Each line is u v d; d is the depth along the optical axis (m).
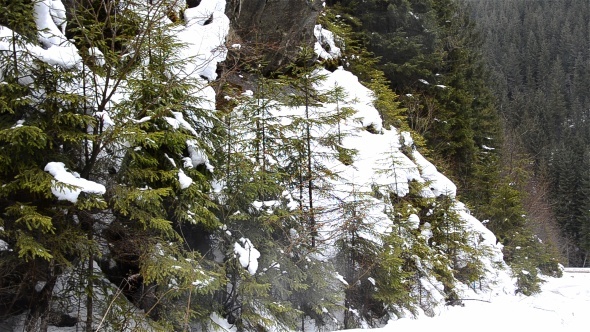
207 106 6.89
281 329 6.62
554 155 51.06
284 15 12.12
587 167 48.44
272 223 6.99
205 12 9.84
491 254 13.00
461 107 22.16
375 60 17.09
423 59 18.91
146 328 5.34
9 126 4.77
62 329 5.38
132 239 5.41
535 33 101.06
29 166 4.75
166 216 5.82
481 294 12.33
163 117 5.62
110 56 5.48
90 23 6.45
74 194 4.59
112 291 5.47
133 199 5.05
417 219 10.17
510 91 84.12
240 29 11.52
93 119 4.96
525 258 16.34
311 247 7.46
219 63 10.13
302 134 8.27
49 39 5.32
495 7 117.12
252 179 6.91
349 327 7.82
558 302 13.16
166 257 5.35
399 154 11.55
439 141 20.62
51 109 4.96
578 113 71.19
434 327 7.42
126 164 5.43
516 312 8.91
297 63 13.17
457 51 23.20
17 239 4.56
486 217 19.19
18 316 5.38
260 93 7.98
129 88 5.54
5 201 4.85
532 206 29.95
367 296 8.29
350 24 18.75
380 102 13.80
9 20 4.80
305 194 8.30
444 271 10.41
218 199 6.58
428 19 19.72
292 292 7.25
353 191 8.31
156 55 6.03
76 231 5.00
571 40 96.94
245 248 6.46
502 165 29.86
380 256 7.99
